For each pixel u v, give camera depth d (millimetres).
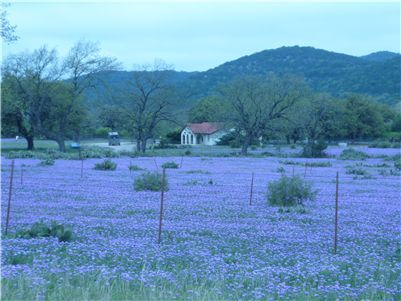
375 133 110188
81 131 87938
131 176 37125
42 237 13203
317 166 53719
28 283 8297
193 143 121438
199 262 10992
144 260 10664
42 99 76375
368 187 32719
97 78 79375
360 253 12578
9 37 30188
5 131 83312
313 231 15914
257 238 14367
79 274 9258
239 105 78000
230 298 8289
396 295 8859
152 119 80812
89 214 18938
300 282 9445
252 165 53688
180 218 18250
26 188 27938
